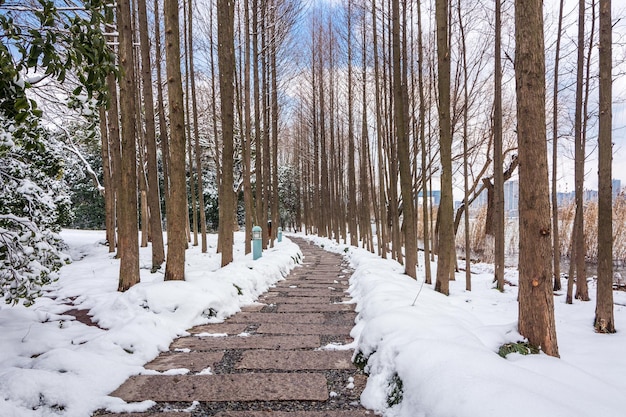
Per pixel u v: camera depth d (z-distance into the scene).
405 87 9.93
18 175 5.69
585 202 15.02
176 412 2.74
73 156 14.56
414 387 2.61
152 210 9.89
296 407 2.85
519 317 3.62
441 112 7.23
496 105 8.78
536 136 3.51
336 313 5.92
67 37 2.95
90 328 4.77
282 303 6.70
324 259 15.62
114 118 10.29
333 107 21.78
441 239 7.37
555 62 8.31
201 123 24.20
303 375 3.43
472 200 17.14
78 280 7.74
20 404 2.62
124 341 3.92
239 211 34.78
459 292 8.34
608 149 5.30
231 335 4.71
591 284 9.98
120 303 5.22
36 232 4.13
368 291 6.16
